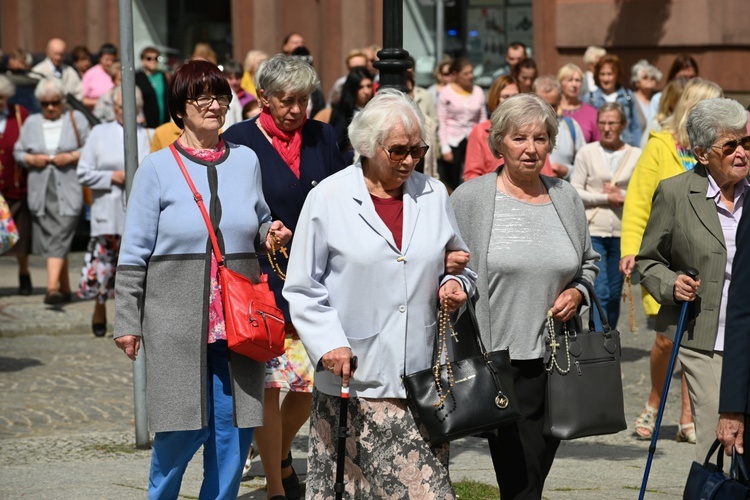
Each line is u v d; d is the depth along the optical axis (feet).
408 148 30.04
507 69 120.78
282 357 39.60
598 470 45.62
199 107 33.81
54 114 82.89
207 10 155.43
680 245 36.35
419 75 134.31
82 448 49.24
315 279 30.60
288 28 144.87
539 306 33.76
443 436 29.99
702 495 30.45
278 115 40.16
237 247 33.83
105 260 72.49
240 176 34.37
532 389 34.04
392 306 30.35
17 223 83.87
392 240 30.35
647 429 51.03
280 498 39.32
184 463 34.24
